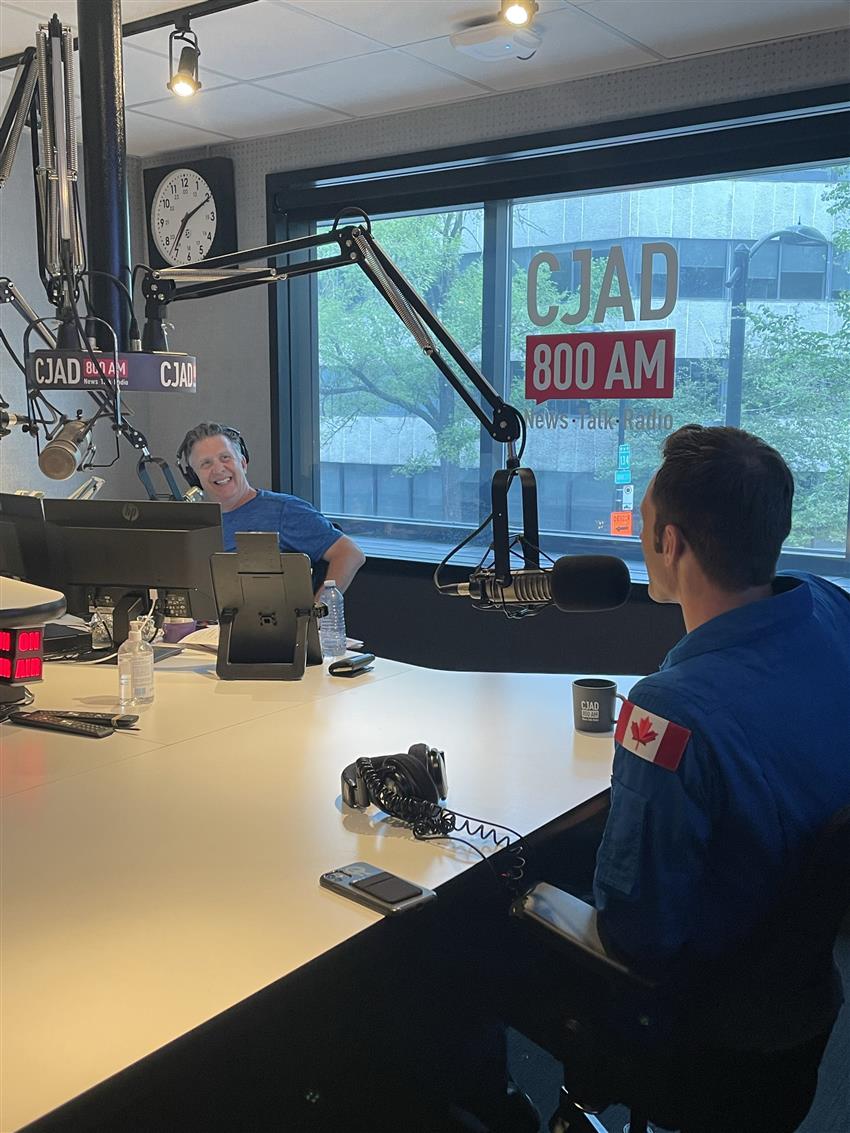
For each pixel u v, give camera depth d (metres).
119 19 2.39
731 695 1.23
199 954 1.25
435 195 4.22
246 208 4.62
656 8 2.97
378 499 4.67
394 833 1.60
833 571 3.61
